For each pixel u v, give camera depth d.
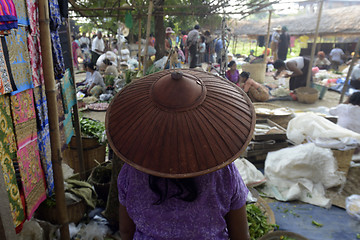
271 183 3.39
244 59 14.68
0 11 1.41
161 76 1.07
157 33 5.86
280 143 3.79
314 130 3.61
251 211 2.56
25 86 1.82
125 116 0.99
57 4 2.28
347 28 12.71
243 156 3.81
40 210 2.32
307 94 6.84
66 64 2.82
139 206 1.05
